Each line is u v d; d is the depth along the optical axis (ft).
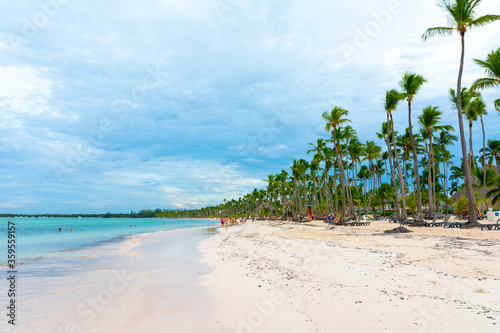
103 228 214.07
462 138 71.97
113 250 65.62
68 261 48.42
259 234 95.91
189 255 53.98
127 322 19.89
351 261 35.19
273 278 29.96
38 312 22.40
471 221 70.28
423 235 60.29
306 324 17.30
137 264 44.60
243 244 66.74
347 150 146.72
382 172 225.76
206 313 21.06
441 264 30.45
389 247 44.19
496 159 159.53
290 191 274.77
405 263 31.99
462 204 105.50
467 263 30.30
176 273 36.78
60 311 22.53
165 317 20.61
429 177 125.70
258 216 395.14
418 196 92.58
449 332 14.92
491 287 21.97
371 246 46.68
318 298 22.06
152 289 28.94
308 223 153.89
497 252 36.06
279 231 101.76
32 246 76.69
